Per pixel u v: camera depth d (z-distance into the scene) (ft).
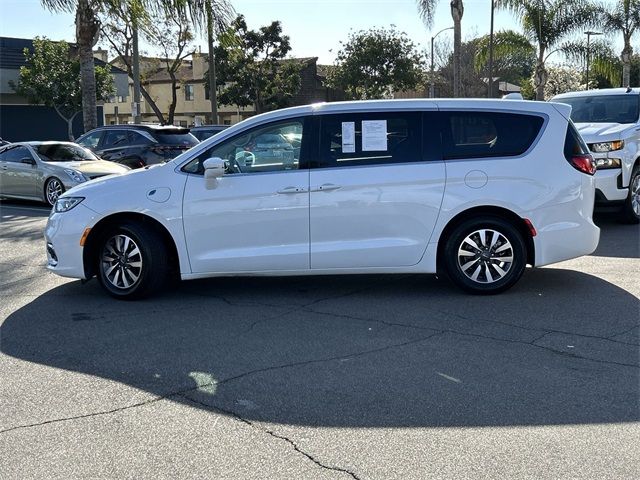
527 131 22.18
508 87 205.46
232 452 12.36
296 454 12.25
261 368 16.48
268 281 25.13
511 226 22.04
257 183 21.93
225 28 59.88
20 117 128.57
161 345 18.29
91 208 22.47
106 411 14.17
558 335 18.56
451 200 21.80
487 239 22.20
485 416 13.69
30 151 50.29
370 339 18.48
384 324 19.79
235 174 22.12
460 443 12.58
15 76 124.88
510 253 22.17
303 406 14.30
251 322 20.21
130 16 59.62
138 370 16.48
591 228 22.58
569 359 16.76
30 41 135.03
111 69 138.51
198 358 17.25
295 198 21.83
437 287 23.75
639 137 36.32
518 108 22.34
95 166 49.65
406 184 21.77
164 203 22.09
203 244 22.22
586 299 21.99
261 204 21.90
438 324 19.69
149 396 14.93
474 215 22.18
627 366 16.25
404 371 16.15
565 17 101.14
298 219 21.90
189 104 188.85
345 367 16.47
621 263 27.25
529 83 196.44
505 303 21.66
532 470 11.59
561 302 21.68
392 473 11.56
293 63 151.43
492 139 22.20
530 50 108.68
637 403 14.20
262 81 145.59
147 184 22.38
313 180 21.83
